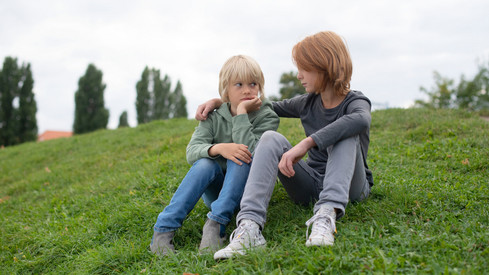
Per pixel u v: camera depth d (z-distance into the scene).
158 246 2.07
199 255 1.90
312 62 2.09
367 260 1.53
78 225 3.06
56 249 2.62
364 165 2.36
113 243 2.47
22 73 26.69
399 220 2.01
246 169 2.10
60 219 3.51
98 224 2.82
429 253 1.58
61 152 8.41
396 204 2.29
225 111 2.45
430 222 1.97
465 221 1.98
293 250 1.74
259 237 1.85
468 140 3.94
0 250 2.97
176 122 9.52
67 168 6.50
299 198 2.37
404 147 4.28
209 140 2.41
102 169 5.82
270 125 2.43
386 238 1.76
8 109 26.39
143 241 2.33
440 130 4.77
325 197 1.86
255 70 2.41
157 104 35.56
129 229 2.69
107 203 3.54
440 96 16.08
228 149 2.10
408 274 1.41
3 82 26.23
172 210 2.11
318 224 1.77
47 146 9.92
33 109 26.86
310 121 2.38
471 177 2.79
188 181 2.14
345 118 1.97
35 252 2.73
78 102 30.44
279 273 1.53
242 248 1.76
